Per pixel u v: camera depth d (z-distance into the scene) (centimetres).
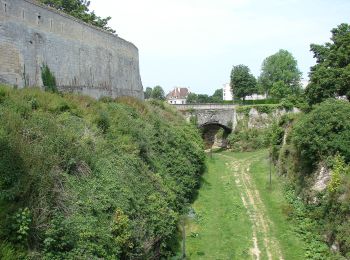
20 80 1811
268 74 7425
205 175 3023
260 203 2350
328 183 1811
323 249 1617
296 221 1966
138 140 1995
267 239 1825
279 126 3228
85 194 1255
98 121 1848
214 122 4619
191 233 1855
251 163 3547
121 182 1465
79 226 1113
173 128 2941
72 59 2362
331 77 2631
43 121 1422
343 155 1923
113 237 1214
